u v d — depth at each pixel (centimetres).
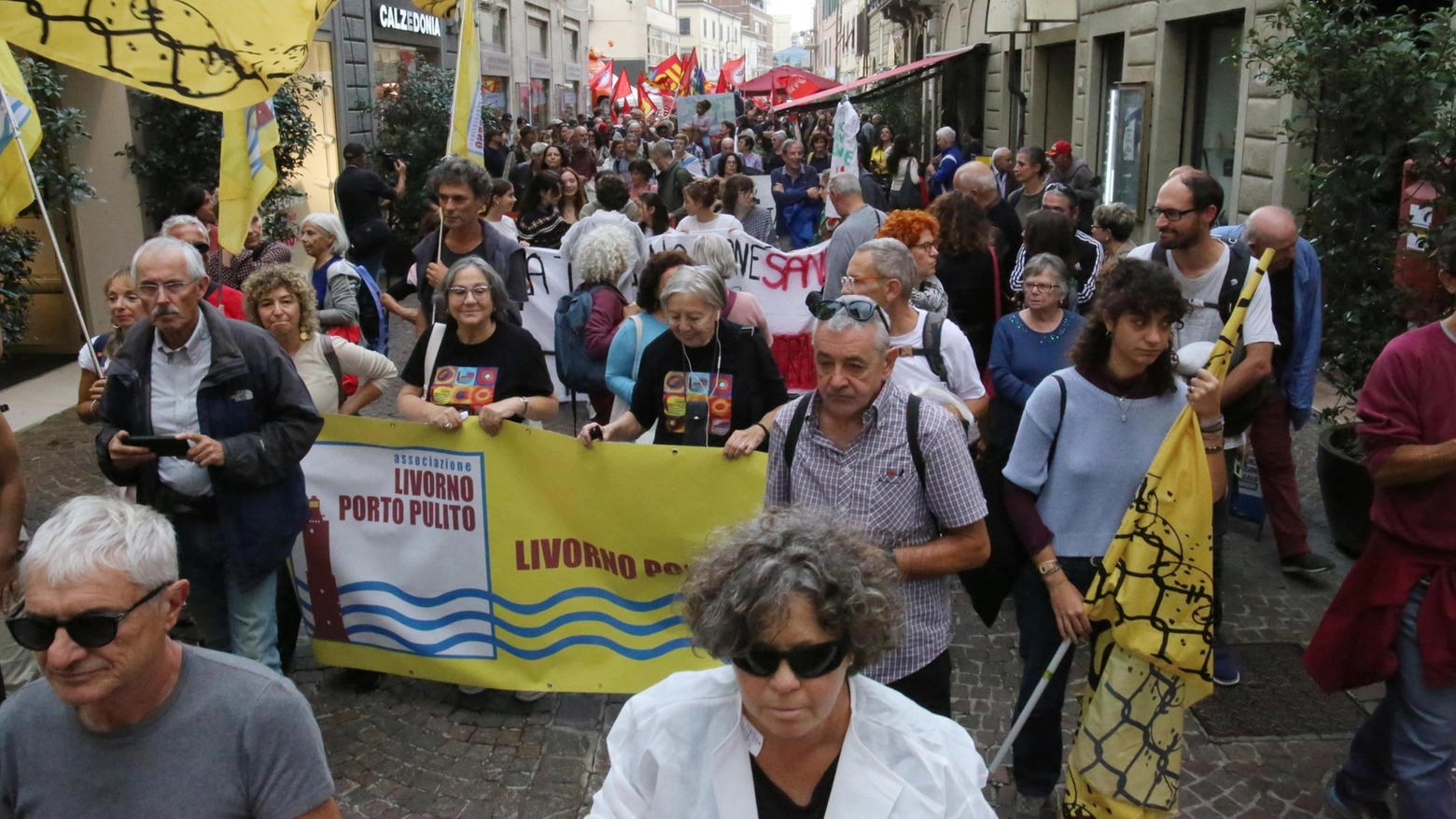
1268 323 434
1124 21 1309
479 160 720
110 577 190
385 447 432
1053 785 359
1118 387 321
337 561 443
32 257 873
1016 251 723
